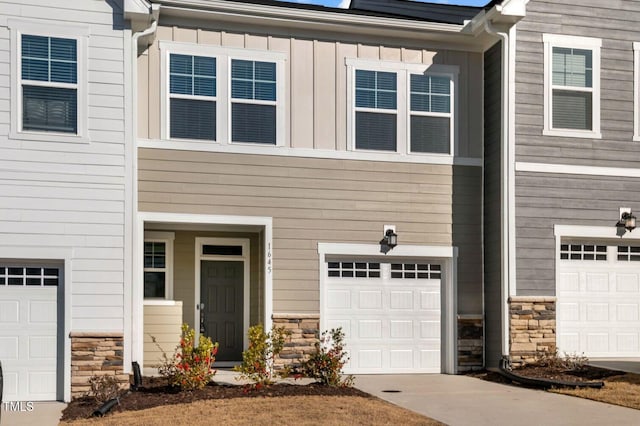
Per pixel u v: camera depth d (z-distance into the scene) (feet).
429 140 47.96
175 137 43.73
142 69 43.45
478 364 47.67
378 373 46.80
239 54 45.03
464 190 48.29
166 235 48.78
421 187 47.50
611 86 48.49
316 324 45.01
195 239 49.29
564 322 47.55
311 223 45.47
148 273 48.57
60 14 40.09
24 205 38.83
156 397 36.70
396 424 31.07
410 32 47.09
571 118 47.65
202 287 49.32
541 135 46.88
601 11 48.65
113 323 39.37
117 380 38.75
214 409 33.60
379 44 47.42
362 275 47.01
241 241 49.93
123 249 39.91
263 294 45.06
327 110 46.26
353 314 46.65
